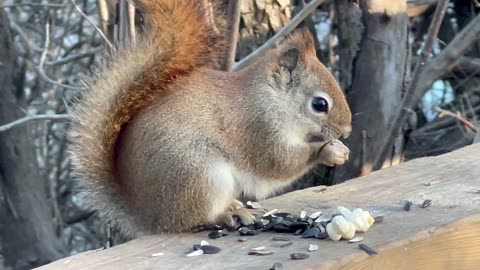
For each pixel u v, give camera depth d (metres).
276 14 2.61
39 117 2.56
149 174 2.33
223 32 2.45
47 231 2.82
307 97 2.38
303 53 2.39
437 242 2.27
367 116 2.65
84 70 2.87
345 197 2.33
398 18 2.66
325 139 2.39
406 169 2.38
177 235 2.30
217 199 2.33
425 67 2.64
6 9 2.82
